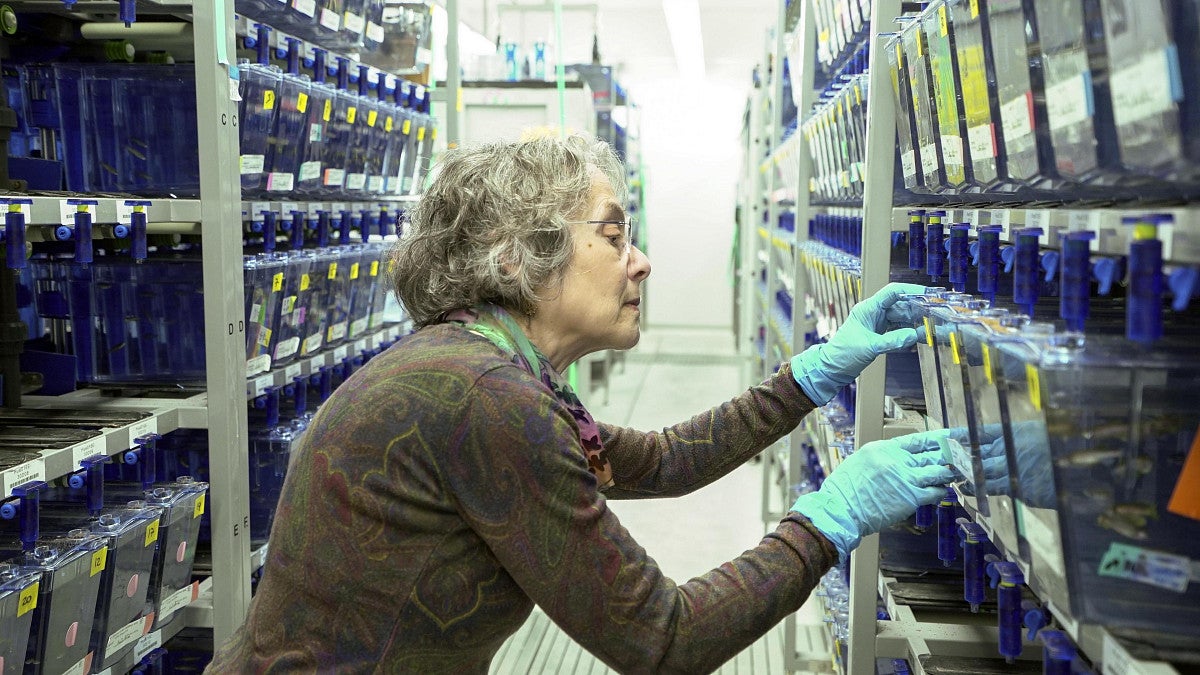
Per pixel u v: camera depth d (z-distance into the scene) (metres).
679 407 7.38
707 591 1.12
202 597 2.16
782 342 3.82
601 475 1.28
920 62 1.39
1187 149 0.72
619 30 10.12
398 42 3.37
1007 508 1.03
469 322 1.23
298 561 1.12
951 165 1.29
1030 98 0.99
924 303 1.33
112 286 2.25
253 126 2.23
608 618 1.07
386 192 3.11
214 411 2.04
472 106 5.96
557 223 1.21
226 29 2.00
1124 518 0.85
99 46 2.26
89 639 1.71
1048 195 1.28
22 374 2.19
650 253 11.40
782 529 1.19
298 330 2.53
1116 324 1.12
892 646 1.59
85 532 1.74
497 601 1.13
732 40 10.45
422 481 1.08
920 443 1.30
